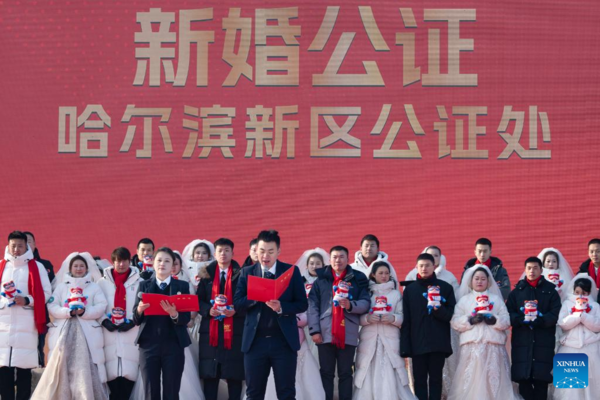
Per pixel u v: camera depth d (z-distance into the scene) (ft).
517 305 27.61
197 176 38.81
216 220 38.65
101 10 39.42
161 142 38.91
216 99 39.06
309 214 38.63
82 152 38.91
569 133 38.99
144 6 39.42
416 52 39.11
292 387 23.32
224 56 39.19
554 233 38.68
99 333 26.94
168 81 39.09
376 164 38.75
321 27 39.17
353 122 38.86
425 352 26.61
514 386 28.66
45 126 39.04
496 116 38.96
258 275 23.68
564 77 39.11
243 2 39.37
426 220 38.60
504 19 39.24
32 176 38.83
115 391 27.68
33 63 39.24
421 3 39.24
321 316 26.78
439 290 26.53
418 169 38.75
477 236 38.58
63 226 38.63
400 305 27.37
